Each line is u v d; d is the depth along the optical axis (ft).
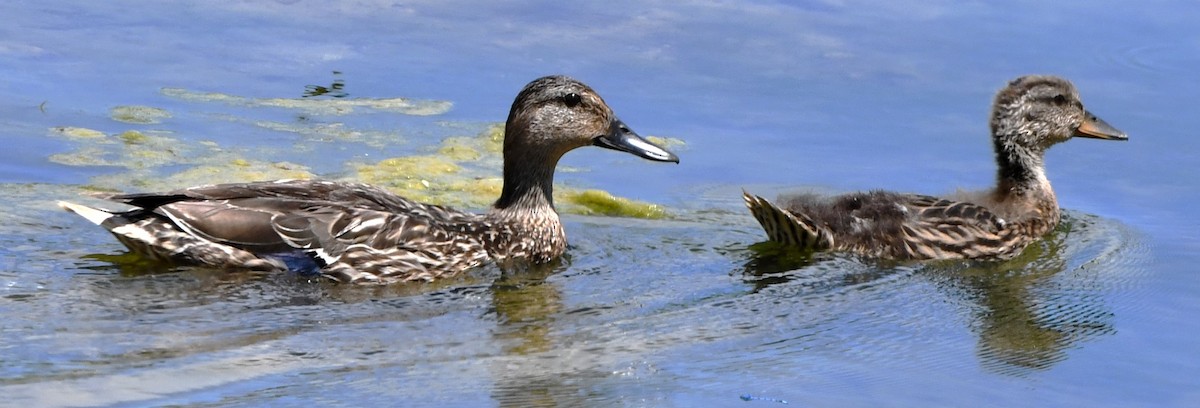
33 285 37.47
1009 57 58.54
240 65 57.98
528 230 42.47
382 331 35.83
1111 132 48.47
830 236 43.62
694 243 44.39
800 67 58.44
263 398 31.27
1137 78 56.59
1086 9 63.31
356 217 40.32
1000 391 33.76
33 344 33.50
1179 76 56.65
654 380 33.47
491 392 32.35
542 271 41.52
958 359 35.91
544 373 33.60
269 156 49.26
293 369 33.06
